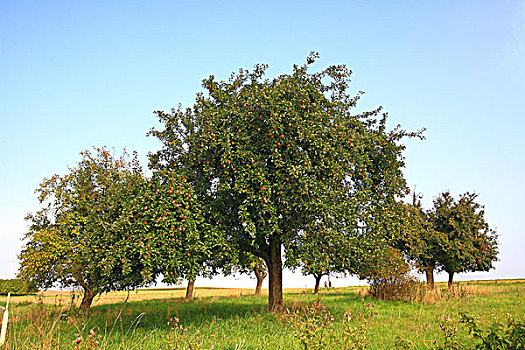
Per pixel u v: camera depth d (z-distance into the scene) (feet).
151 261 40.52
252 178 42.80
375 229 48.39
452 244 100.17
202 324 40.68
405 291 66.85
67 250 63.36
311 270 43.80
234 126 46.47
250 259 49.39
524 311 48.37
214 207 46.24
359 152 49.96
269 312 48.21
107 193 55.57
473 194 110.11
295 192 42.96
